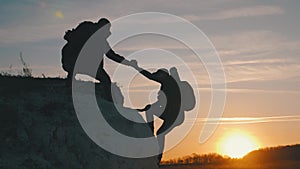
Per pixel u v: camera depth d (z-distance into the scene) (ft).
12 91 63.05
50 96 62.69
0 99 61.52
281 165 110.11
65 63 62.59
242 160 110.32
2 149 56.75
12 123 58.95
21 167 55.16
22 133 58.34
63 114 59.98
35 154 56.95
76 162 56.85
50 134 58.03
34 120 59.21
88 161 56.90
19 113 59.88
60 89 64.39
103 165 57.00
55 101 61.67
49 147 57.52
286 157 115.75
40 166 55.72
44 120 59.21
